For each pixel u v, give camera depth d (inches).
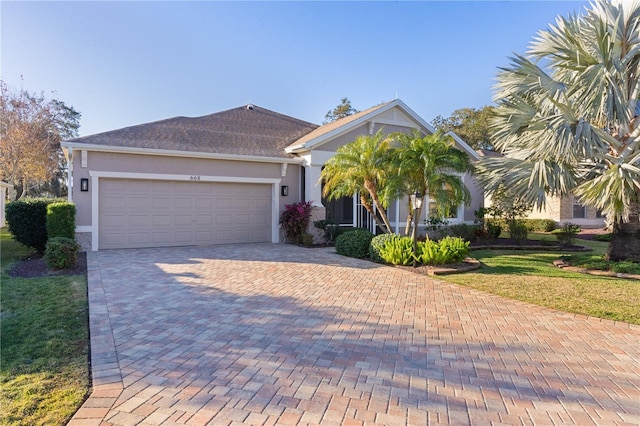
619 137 381.1
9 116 1106.7
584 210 920.9
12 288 282.5
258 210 592.4
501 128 418.0
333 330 200.8
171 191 527.2
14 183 1116.5
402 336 193.6
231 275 337.4
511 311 239.3
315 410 123.0
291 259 430.0
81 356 164.2
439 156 355.3
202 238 550.3
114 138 513.3
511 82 418.9
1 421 114.0
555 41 390.9
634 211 387.9
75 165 468.1
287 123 780.0
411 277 339.0
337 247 475.2
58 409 121.3
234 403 126.6
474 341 188.2
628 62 372.5
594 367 160.6
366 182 436.8
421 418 119.6
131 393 132.6
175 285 297.4
